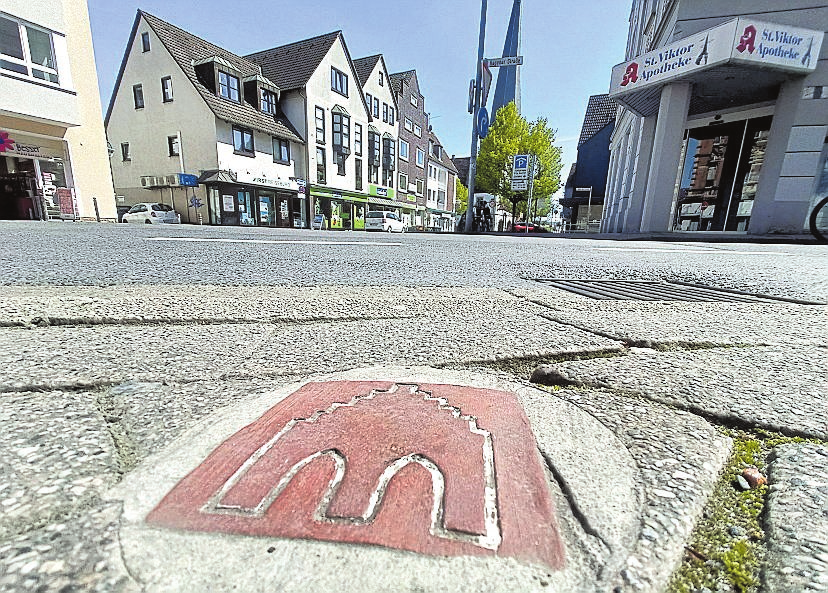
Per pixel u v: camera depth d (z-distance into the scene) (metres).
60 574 0.41
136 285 1.97
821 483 0.57
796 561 0.45
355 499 0.50
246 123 20.14
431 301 1.76
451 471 0.56
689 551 0.47
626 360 1.07
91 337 1.17
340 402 0.76
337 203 27.38
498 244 6.03
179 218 20.08
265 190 22.28
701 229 12.45
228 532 0.45
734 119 11.08
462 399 0.79
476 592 0.40
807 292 2.21
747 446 0.69
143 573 0.41
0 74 11.33
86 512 0.48
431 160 41.47
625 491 0.55
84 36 13.85
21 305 1.46
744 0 8.40
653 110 10.68
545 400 0.81
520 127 28.59
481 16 14.71
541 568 0.43
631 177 12.73
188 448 0.61
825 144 8.08
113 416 0.71
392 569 0.42
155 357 1.01
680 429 0.72
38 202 13.06
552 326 1.39
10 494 0.50
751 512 0.53
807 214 8.35
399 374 0.92
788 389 0.90
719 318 1.57
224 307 1.55
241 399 0.78
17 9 11.72
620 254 4.52
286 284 2.12
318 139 24.92
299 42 26.53
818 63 7.91
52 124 12.99
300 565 0.42
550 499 0.52
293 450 0.60
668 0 9.75
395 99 32.47
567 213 40.06
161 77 19.89
